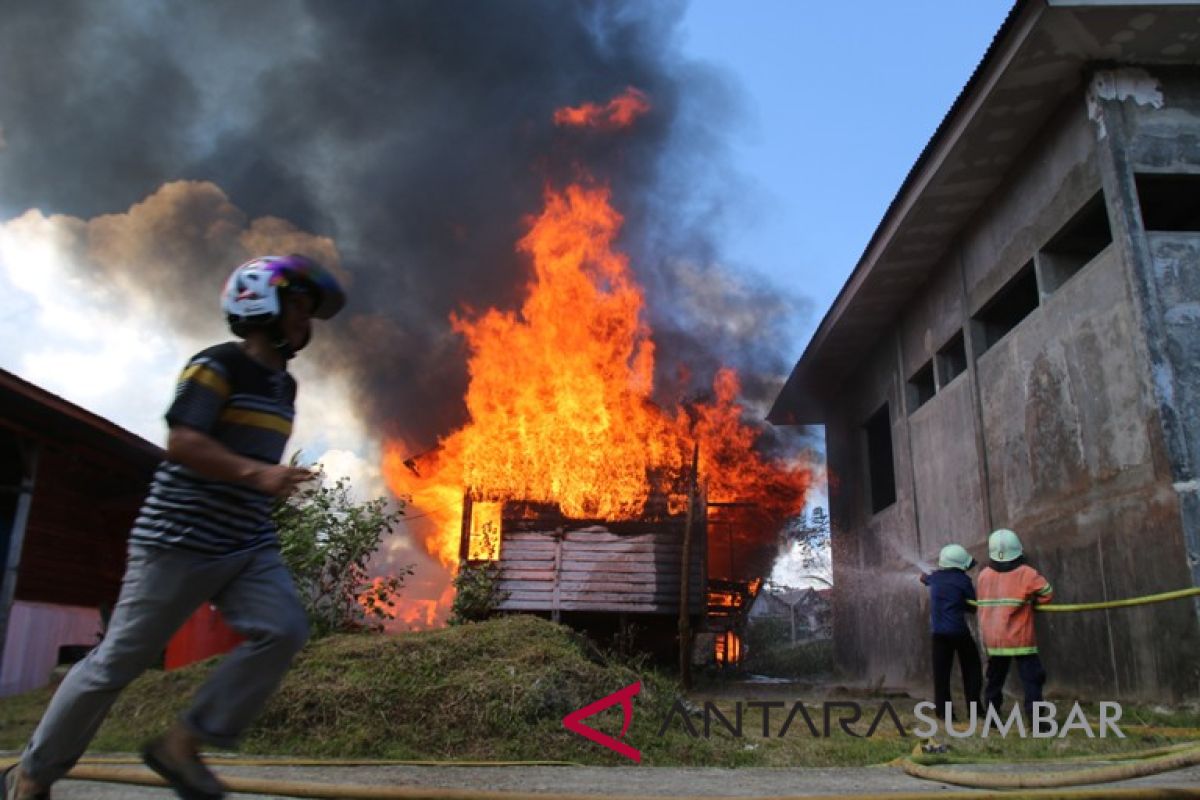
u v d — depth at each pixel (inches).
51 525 403.2
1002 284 392.2
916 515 498.0
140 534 83.5
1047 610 254.4
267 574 87.5
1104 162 310.0
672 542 555.8
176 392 82.0
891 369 549.6
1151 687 275.6
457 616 532.4
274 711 187.3
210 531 83.0
